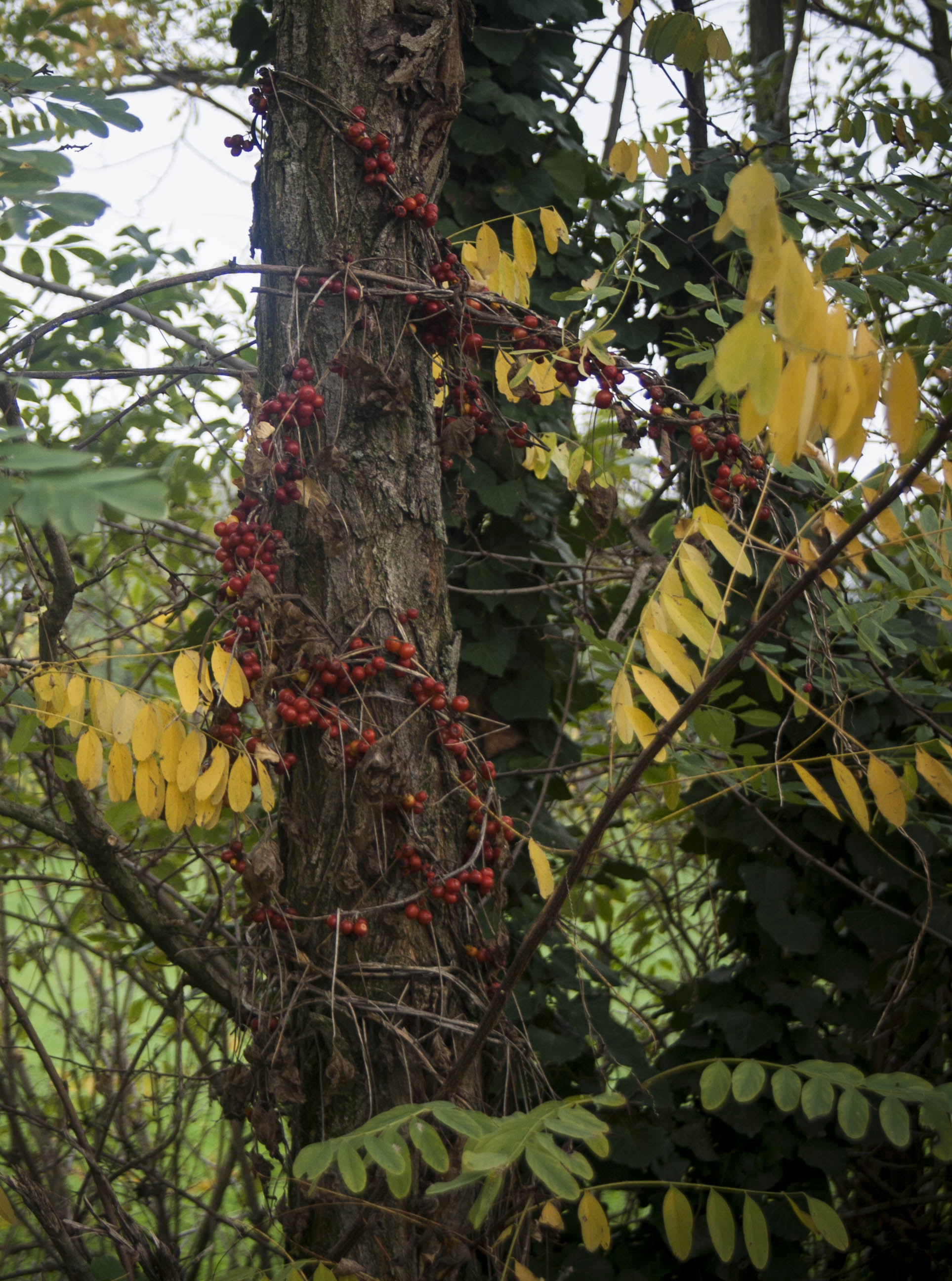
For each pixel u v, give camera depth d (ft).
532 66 9.17
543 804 8.84
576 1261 7.71
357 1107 5.31
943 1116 3.82
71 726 5.63
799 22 10.01
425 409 5.89
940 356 5.84
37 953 9.53
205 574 6.51
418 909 5.36
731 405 6.31
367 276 5.46
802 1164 8.32
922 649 7.04
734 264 7.98
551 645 9.28
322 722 5.27
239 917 7.32
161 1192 7.47
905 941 8.28
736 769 4.75
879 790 4.24
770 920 8.36
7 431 3.15
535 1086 5.92
